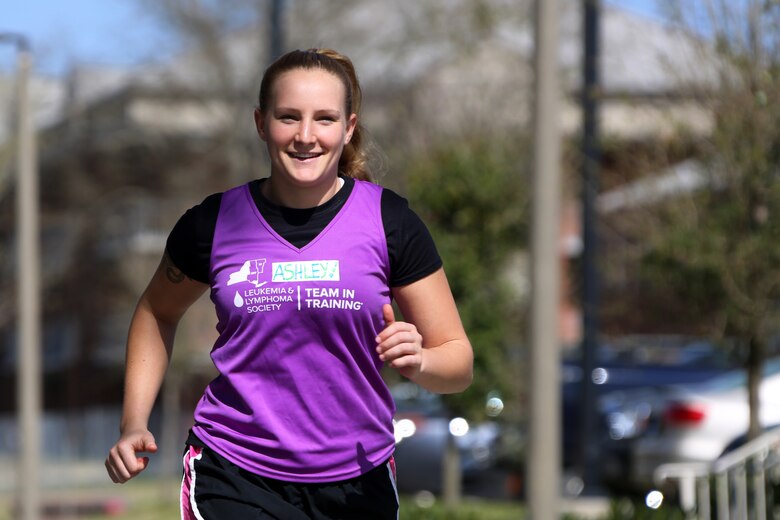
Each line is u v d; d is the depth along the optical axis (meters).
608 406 41.09
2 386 89.38
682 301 27.28
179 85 73.06
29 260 38.19
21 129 38.31
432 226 36.50
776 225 25.00
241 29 71.62
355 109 9.73
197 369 58.94
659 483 28.31
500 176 36.62
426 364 8.99
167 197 75.19
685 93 25.94
